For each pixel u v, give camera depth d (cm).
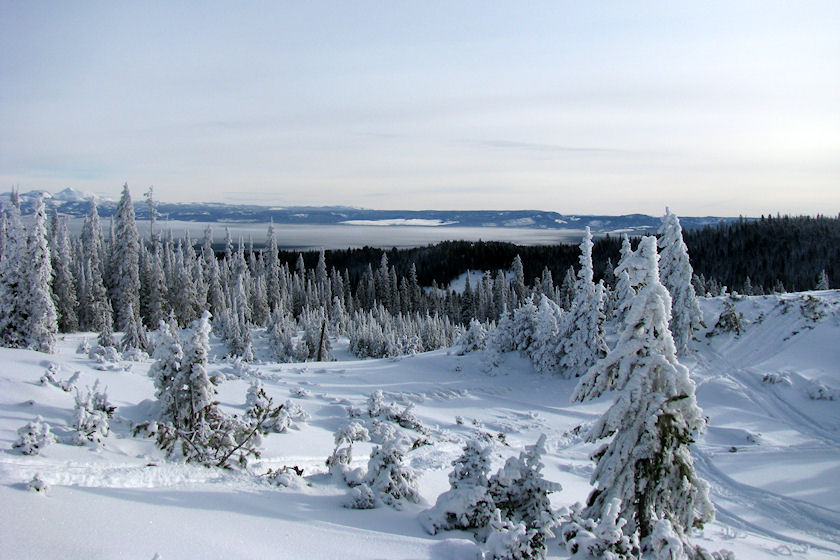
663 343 1181
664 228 3934
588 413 3288
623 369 1186
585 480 2172
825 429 2808
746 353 3822
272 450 1788
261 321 9400
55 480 1044
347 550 909
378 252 17338
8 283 3581
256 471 1541
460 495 1188
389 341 7419
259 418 1877
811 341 3725
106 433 1453
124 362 2897
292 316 10056
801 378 3300
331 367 4156
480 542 1121
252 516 1027
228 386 2769
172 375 1556
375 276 13688
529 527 1195
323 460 1805
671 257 3900
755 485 2173
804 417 2959
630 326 1191
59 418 1574
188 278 7419
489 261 16938
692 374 3584
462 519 1169
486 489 1190
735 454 2503
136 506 951
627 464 1162
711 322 4209
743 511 1948
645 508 1138
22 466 1083
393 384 3694
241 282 8800
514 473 1227
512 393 3691
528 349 4231
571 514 1191
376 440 2298
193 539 830
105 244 8294
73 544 733
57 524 789
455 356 4459
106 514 870
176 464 1357
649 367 1166
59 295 6253
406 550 958
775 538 1728
